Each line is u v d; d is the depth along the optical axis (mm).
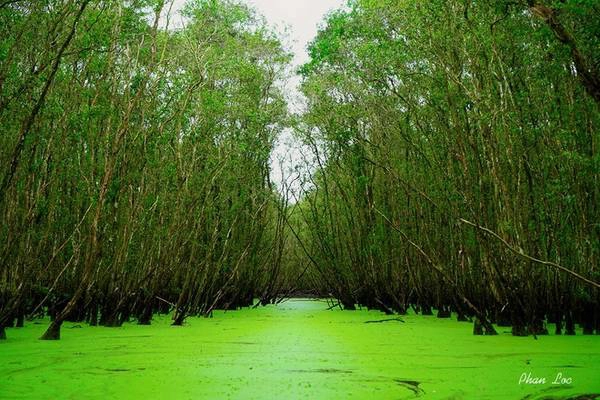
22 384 7707
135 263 18938
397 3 16156
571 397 6855
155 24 16375
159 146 18531
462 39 14984
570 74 12820
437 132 18578
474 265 18578
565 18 10148
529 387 7477
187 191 19828
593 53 9992
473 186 16672
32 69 11812
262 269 36531
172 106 18906
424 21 15391
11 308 13250
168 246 18578
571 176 13539
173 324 18844
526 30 13328
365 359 10219
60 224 17125
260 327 18031
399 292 26938
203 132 20203
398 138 23156
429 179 20078
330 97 23375
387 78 18750
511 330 15852
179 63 19359
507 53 14914
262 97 25922
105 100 16453
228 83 22500
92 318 17719
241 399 6703
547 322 17797
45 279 18875
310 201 31828
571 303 14977
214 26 19531
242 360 10117
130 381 7934
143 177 17562
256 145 25469
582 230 13914
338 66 20656
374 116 23312
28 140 13062
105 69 16047
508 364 9508
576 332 15852
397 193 24484
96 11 14664
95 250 13977
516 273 14602
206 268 23266
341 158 29359
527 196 14828
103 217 16891
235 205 24484
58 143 15586
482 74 15227
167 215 20516
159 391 7199
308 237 44406
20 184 14641
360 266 28906
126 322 19641
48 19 12828
